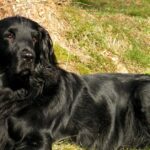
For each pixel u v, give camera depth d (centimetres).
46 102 830
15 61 780
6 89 809
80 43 1391
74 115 893
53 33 1352
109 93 944
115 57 1421
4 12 1289
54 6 1433
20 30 798
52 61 851
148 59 1485
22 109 813
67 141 885
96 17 1555
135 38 1565
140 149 948
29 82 811
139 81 971
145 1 1964
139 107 941
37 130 818
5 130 810
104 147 919
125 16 1694
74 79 920
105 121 923
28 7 1334
